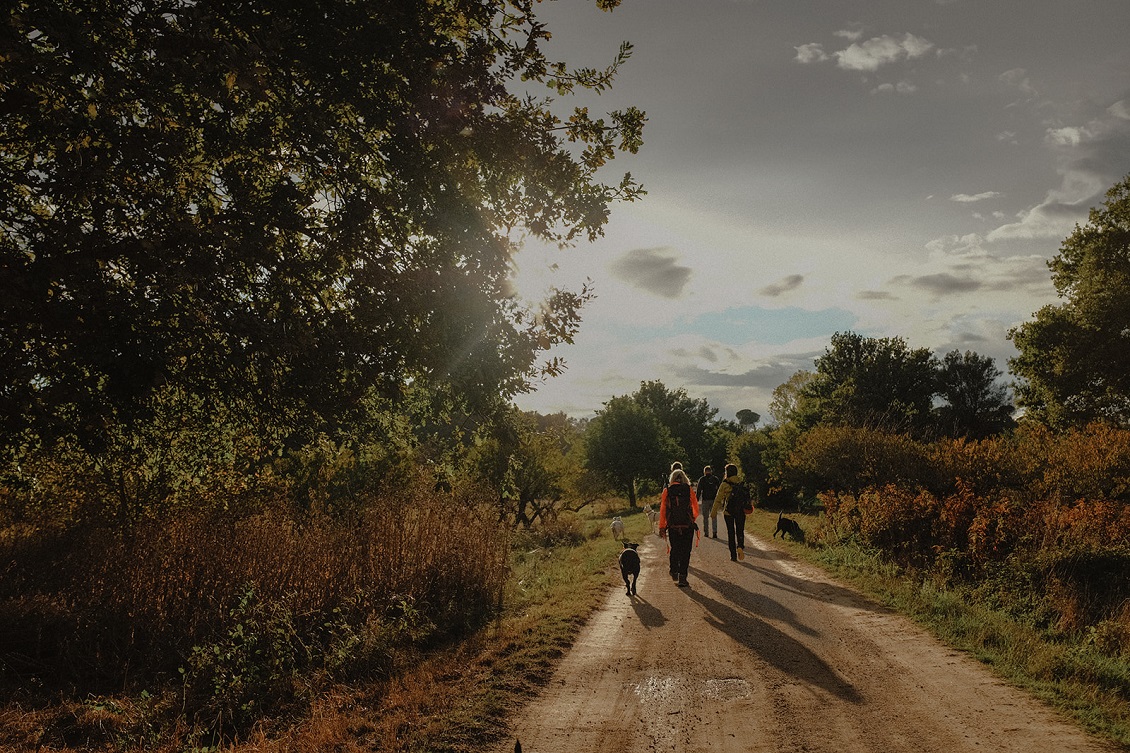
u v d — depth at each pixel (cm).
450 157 746
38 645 711
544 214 800
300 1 611
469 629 870
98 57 510
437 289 683
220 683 615
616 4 830
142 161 547
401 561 973
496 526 1228
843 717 532
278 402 674
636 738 506
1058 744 464
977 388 5509
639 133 856
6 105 534
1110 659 657
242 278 623
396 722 535
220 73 565
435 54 668
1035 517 1250
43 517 986
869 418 2517
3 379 525
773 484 3625
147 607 777
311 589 842
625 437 5128
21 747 511
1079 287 3612
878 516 1434
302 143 690
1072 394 3478
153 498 971
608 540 2086
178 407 786
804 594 1045
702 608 962
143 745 520
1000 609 905
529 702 589
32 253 589
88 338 518
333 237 669
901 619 855
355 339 643
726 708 563
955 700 560
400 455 956
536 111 834
